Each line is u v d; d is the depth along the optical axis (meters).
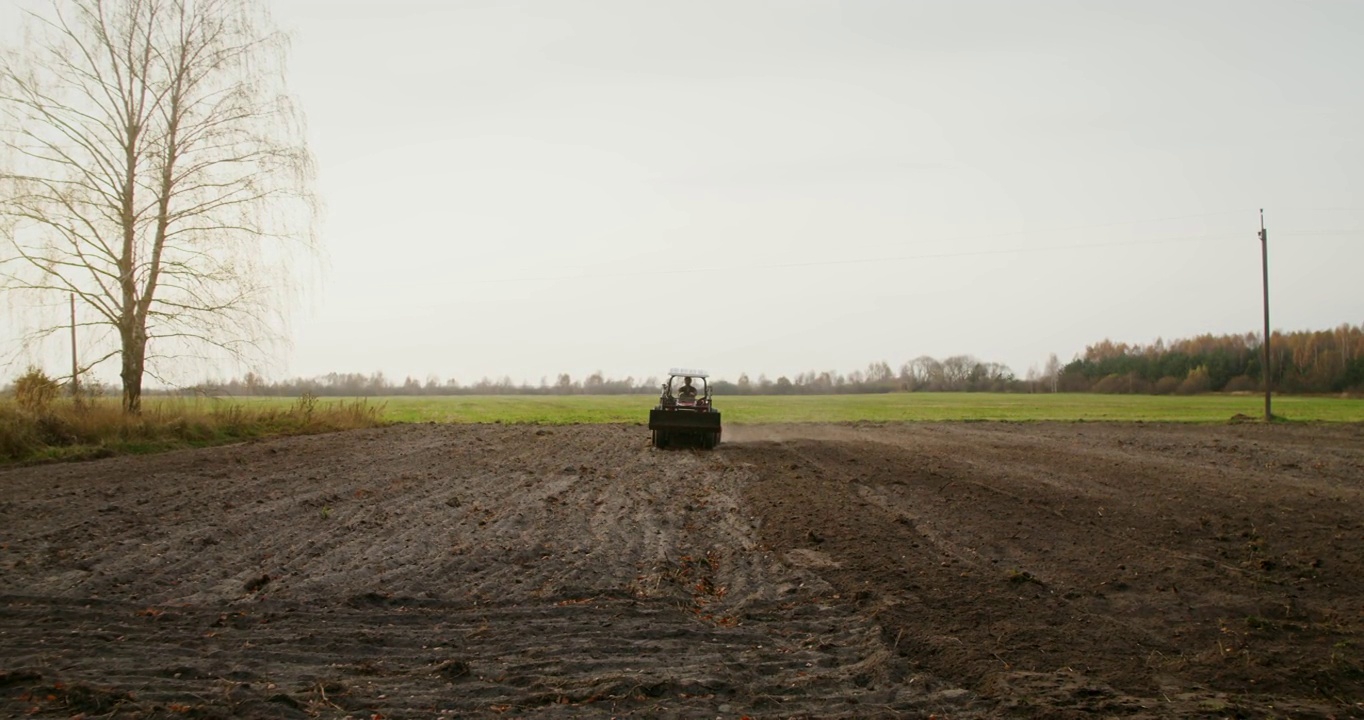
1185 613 7.95
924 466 21.03
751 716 5.62
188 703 5.52
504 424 41.16
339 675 6.23
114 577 8.84
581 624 7.64
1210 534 11.70
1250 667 6.52
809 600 8.51
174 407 26.28
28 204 24.16
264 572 9.30
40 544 10.41
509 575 9.42
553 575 9.46
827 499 15.21
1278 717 5.61
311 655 6.64
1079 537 11.52
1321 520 12.63
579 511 13.97
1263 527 12.12
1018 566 9.79
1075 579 9.18
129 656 6.52
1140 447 27.34
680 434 26.97
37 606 7.78
